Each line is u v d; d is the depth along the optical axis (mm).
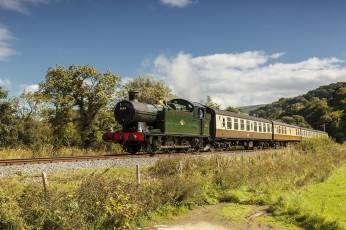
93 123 30828
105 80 29609
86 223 6434
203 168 12594
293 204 8562
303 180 12562
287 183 11758
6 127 24703
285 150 21938
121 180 8883
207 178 11516
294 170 14375
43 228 6020
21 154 17281
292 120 91188
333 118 83500
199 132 19781
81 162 11789
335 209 8422
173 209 8594
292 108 114625
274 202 9258
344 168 19047
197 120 19625
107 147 27391
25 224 5930
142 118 16328
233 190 11023
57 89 29438
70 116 30438
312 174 13836
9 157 16297
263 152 20094
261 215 8281
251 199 9844
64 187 8414
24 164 10672
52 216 6129
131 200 7812
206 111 21562
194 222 7738
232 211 8758
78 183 8680
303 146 26656
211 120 21328
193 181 10219
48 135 27344
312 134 45719
